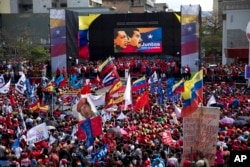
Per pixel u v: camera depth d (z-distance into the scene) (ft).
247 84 214.69
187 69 227.81
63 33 245.65
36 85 191.83
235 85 211.00
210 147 78.74
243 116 120.78
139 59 270.05
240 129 103.81
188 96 79.97
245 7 301.22
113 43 276.82
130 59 268.00
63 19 245.65
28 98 149.28
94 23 275.59
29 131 85.61
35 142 85.92
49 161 74.79
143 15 272.10
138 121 112.57
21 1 471.21
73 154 78.02
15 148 80.64
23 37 344.69
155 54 273.95
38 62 331.16
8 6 438.40
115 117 119.03
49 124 108.47
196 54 236.43
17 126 100.48
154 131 98.84
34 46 348.38
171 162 75.51
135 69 242.37
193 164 72.54
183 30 236.63
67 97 162.91
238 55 288.10
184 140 80.02
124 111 128.26
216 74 227.61
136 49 275.18
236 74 223.51
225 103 143.54
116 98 127.54
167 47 272.10
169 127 106.22
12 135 95.14
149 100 147.64
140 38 273.95
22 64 254.47
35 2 470.39
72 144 84.94
